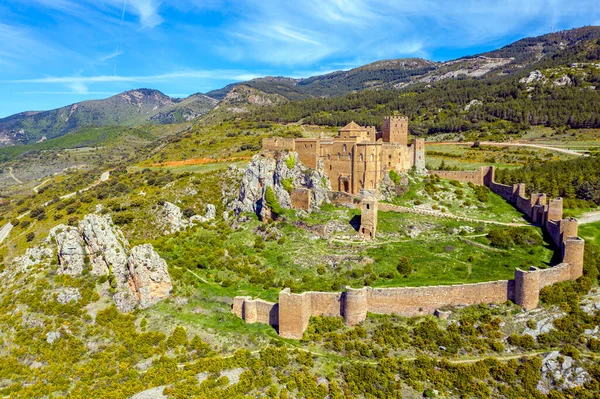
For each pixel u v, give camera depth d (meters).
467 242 98.88
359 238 102.50
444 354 69.25
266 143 133.75
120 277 87.88
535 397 62.09
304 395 65.62
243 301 82.69
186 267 99.88
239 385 67.69
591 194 121.00
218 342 76.56
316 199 116.94
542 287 76.56
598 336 68.44
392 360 68.69
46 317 82.31
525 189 125.12
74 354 75.62
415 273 87.19
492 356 67.88
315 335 75.44
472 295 76.44
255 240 109.81
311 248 100.81
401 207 114.94
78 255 91.50
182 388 67.44
